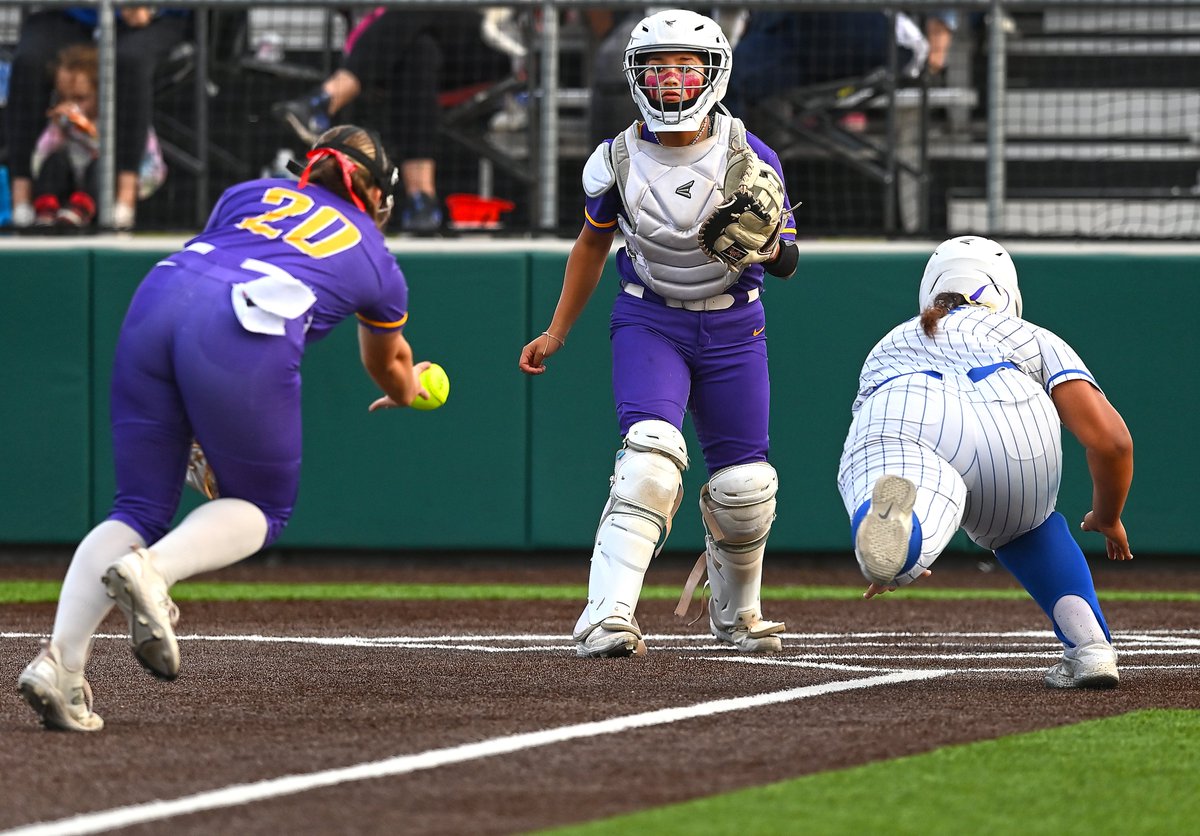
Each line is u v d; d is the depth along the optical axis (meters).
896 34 36.41
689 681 16.66
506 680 16.67
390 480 34.41
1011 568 16.67
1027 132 43.00
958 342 15.85
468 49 37.12
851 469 15.29
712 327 18.72
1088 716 14.28
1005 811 10.36
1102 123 44.50
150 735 13.02
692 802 10.48
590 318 34.16
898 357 16.09
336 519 34.50
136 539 12.97
